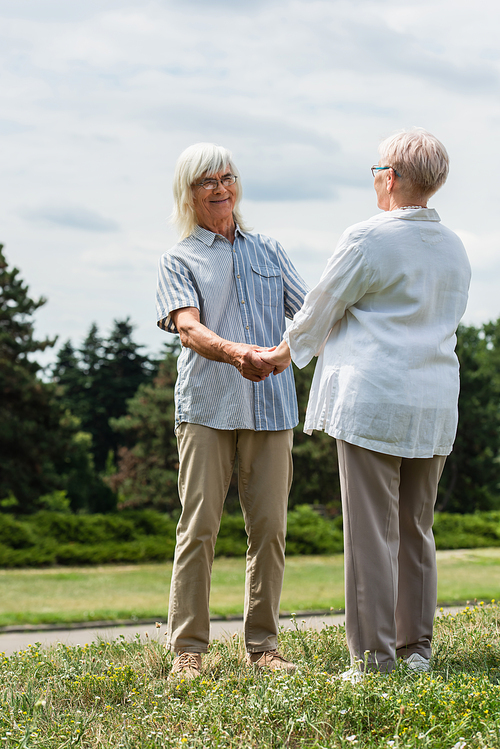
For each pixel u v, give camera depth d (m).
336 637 3.67
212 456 3.12
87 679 2.96
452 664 3.05
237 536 21.83
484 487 41.38
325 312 2.76
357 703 2.21
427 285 2.74
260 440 3.18
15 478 25.92
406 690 2.31
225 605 9.59
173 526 22.41
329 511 35.91
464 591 10.91
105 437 64.44
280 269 3.42
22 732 2.31
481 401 40.78
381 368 2.68
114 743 2.24
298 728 2.19
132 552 19.58
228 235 3.37
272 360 2.88
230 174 3.23
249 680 2.72
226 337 3.22
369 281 2.71
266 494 3.15
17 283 27.02
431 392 2.74
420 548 2.93
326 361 2.86
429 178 2.76
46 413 26.55
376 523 2.72
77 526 20.78
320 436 35.03
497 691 2.33
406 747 1.92
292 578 14.96
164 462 39.72
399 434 2.68
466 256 2.90
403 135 2.82
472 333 51.19
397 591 2.83
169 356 43.72
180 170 3.23
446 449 2.86
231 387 3.12
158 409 40.47
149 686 2.80
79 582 14.72
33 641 6.39
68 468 29.86
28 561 18.23
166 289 3.22
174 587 3.13
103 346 66.38
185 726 2.29
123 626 8.28
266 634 3.19
